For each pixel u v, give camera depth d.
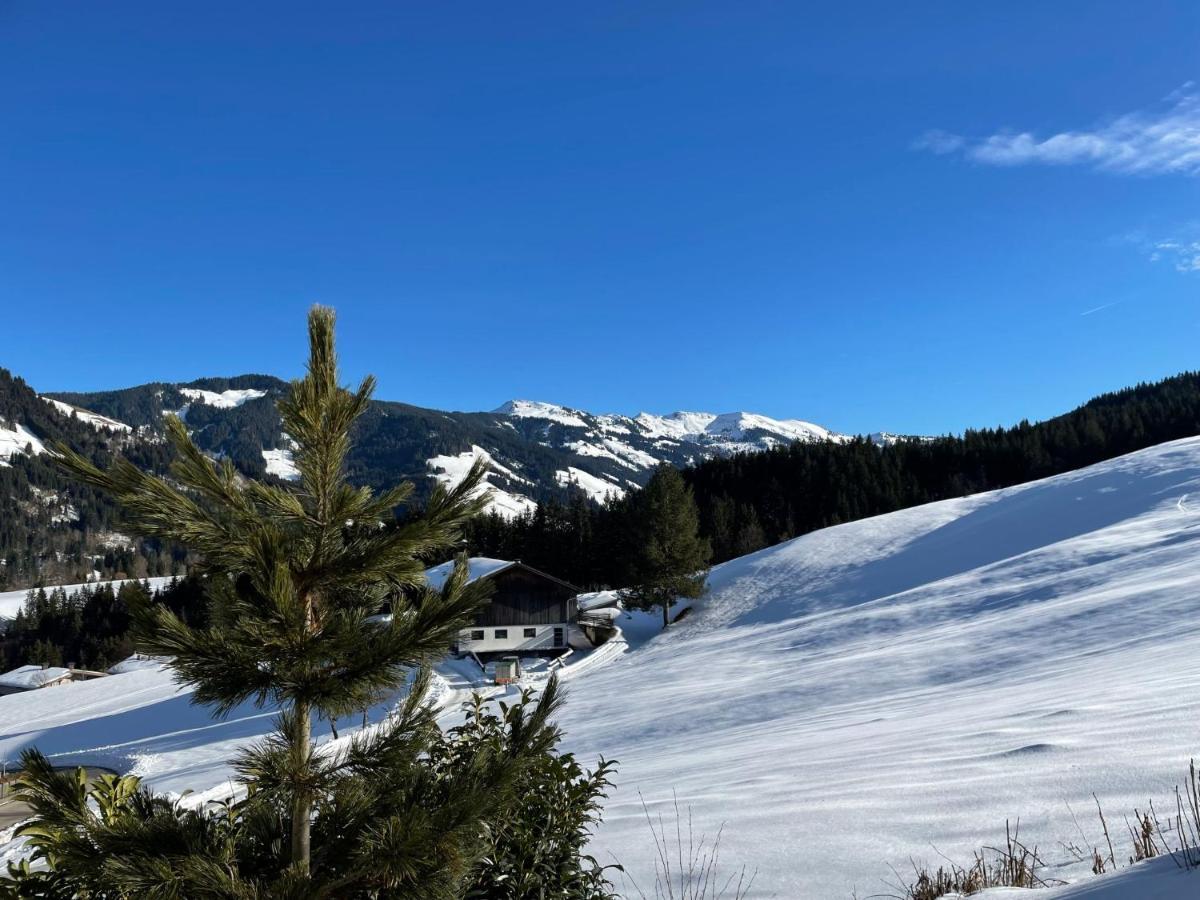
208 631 2.52
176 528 2.47
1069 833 4.70
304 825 2.63
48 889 2.67
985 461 101.00
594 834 7.52
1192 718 7.14
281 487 2.78
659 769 12.55
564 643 49.38
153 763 28.11
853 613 36.22
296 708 2.66
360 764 2.74
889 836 5.43
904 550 53.56
